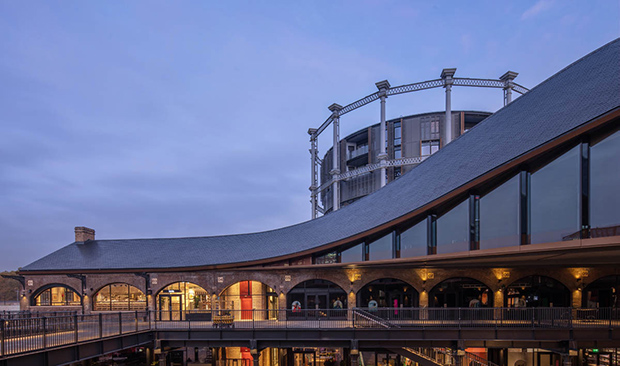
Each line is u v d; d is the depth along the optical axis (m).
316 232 30.11
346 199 59.62
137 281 30.86
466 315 22.34
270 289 29.36
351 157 61.75
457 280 25.84
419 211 21.25
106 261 32.19
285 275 28.12
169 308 30.22
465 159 21.34
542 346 20.58
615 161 13.31
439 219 21.03
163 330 22.44
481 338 20.53
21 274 31.98
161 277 30.28
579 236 14.19
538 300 25.12
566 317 20.80
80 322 17.73
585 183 14.09
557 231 15.05
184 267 29.50
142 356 27.98
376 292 26.86
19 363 14.17
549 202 15.44
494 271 25.31
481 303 25.44
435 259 20.52
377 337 21.19
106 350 18.78
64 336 16.58
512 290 25.41
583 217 14.09
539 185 15.90
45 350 15.17
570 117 15.07
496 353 25.00
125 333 20.03
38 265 32.50
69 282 31.91
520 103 20.47
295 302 27.84
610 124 13.52
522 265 24.02
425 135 53.41
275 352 28.94
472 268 25.55
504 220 17.28
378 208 26.66
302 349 28.42
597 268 24.84
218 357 28.02
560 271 24.97
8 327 14.12
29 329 14.99
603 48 16.48
